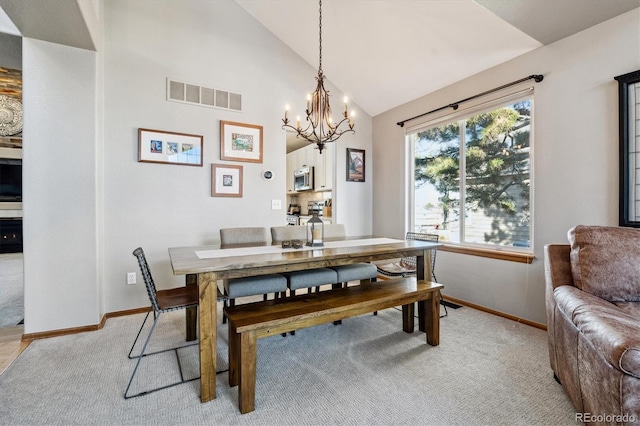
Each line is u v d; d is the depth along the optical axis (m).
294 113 3.77
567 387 1.56
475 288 3.10
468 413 1.53
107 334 2.46
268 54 3.61
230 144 3.36
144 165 2.94
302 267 1.98
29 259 2.36
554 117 2.45
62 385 1.75
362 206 4.44
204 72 3.23
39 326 2.38
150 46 2.96
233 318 1.67
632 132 2.04
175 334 2.47
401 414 1.53
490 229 3.05
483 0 2.01
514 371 1.92
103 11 2.75
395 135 4.10
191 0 3.17
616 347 1.07
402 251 2.38
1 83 4.95
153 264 2.99
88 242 2.52
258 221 3.53
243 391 1.54
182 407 1.58
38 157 2.38
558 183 2.43
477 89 3.05
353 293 2.17
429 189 3.75
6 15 2.20
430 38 2.90
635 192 2.03
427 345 2.30
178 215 3.10
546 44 2.48
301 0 3.11
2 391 1.69
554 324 1.73
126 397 1.65
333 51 3.59
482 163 3.11
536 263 2.58
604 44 2.17
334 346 2.29
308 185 5.11
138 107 2.91
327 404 1.61
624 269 1.61
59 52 2.43
